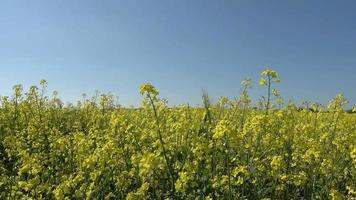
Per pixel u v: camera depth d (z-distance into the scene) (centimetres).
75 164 117
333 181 104
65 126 192
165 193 98
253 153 112
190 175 88
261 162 105
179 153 108
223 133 84
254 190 100
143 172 84
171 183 96
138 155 96
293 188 108
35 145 140
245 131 115
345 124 168
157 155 87
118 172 101
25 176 113
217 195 92
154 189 97
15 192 95
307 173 110
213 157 97
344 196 94
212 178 95
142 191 86
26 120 185
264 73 121
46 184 95
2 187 105
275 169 100
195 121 136
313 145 108
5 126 182
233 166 107
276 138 121
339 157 115
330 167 102
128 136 116
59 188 91
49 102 213
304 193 104
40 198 94
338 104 143
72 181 93
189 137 110
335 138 130
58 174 111
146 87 91
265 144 119
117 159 103
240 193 100
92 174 94
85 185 91
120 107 223
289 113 153
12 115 192
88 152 115
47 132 156
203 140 96
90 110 217
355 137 122
